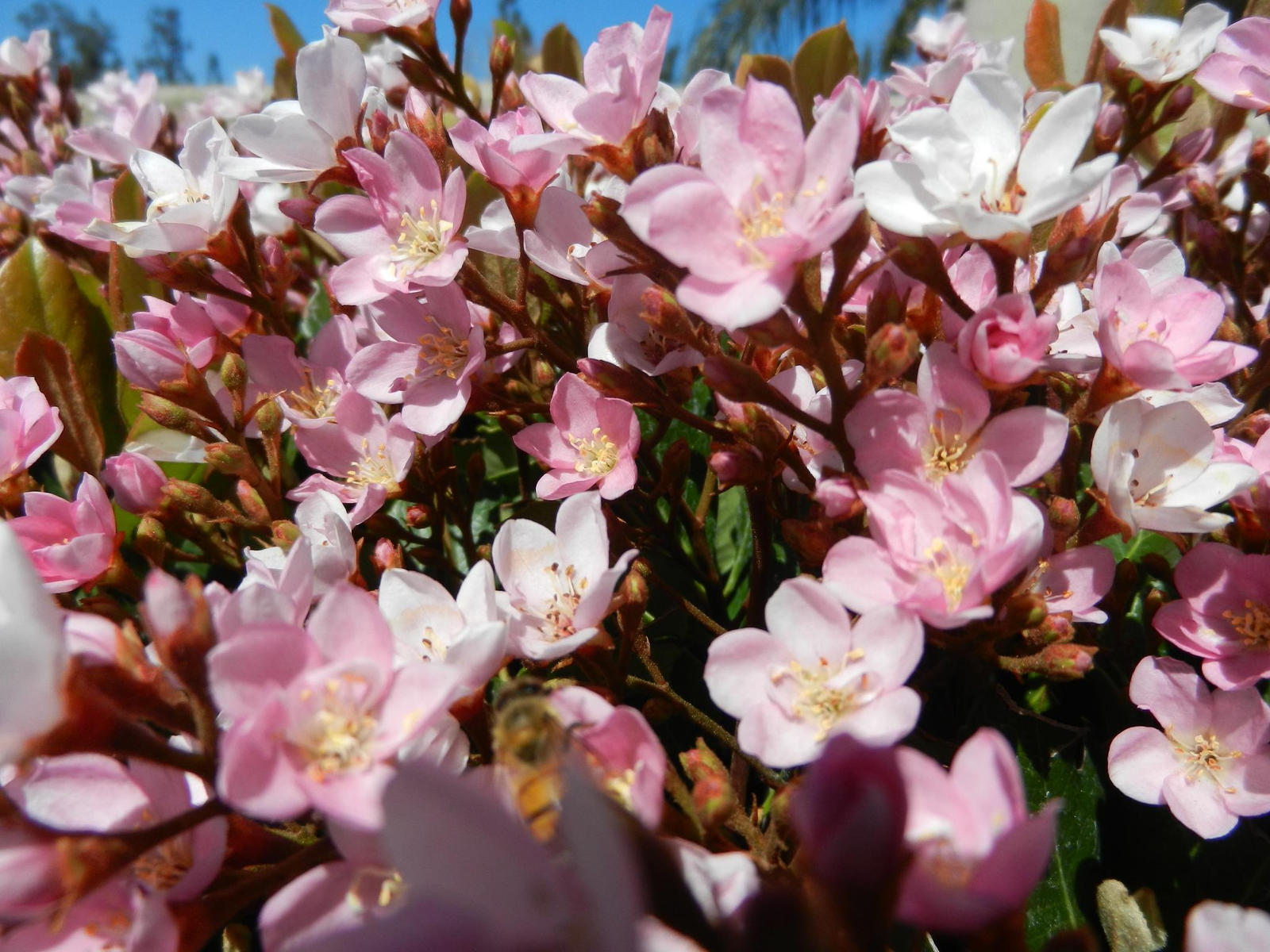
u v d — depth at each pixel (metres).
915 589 0.09
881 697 0.09
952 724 0.13
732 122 0.10
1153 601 0.13
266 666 0.08
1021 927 0.08
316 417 0.15
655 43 0.12
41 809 0.09
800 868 0.09
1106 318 0.11
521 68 0.25
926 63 0.27
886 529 0.10
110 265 0.18
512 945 0.06
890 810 0.07
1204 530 0.11
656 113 0.13
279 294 0.16
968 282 0.13
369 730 0.08
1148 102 0.17
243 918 0.12
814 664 0.10
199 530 0.15
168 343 0.14
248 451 0.15
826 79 0.21
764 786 0.13
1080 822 0.12
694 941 0.08
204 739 0.09
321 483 0.14
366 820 0.08
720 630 0.13
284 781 0.08
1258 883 0.11
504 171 0.13
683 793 0.10
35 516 0.13
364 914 0.08
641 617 0.12
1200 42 0.17
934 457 0.11
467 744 0.10
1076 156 0.11
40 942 0.09
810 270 0.11
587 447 0.13
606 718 0.09
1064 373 0.13
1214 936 0.08
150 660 0.11
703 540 0.15
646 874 0.08
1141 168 0.22
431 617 0.11
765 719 0.10
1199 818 0.11
